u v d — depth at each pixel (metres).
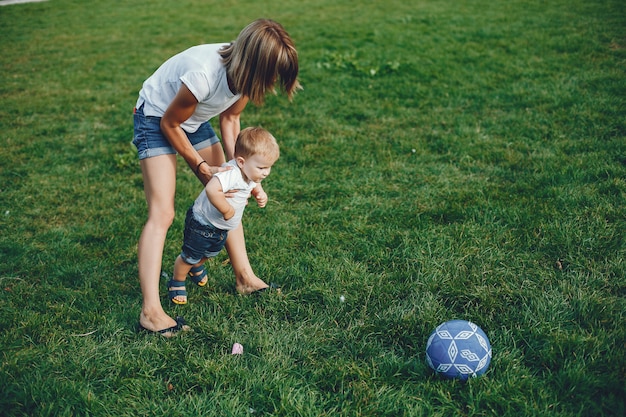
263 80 2.61
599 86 6.38
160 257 2.94
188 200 4.57
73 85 8.23
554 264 3.34
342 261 3.55
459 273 3.32
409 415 2.33
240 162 2.84
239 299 3.23
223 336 2.90
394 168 4.93
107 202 4.66
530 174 4.55
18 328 2.99
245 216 4.27
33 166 5.44
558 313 2.88
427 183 4.61
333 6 13.96
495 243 3.60
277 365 2.69
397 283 3.29
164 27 12.48
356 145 5.49
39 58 10.02
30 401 2.48
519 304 3.04
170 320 2.97
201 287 3.37
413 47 8.98
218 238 2.99
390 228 3.91
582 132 5.26
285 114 6.48
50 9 15.37
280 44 2.56
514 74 7.18
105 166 5.39
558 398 2.38
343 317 3.04
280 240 3.87
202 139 3.13
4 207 4.61
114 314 3.12
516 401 2.35
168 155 2.90
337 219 4.12
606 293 3.03
